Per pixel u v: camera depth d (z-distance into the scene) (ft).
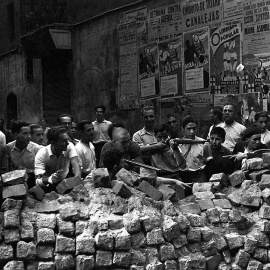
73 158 23.97
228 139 33.22
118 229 19.74
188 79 52.29
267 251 21.27
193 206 21.35
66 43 72.28
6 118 89.56
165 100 55.47
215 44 49.19
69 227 19.56
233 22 47.39
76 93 72.28
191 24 52.06
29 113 82.33
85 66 69.92
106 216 19.93
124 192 20.42
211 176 25.04
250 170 22.61
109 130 27.84
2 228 19.21
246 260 20.90
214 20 49.37
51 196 20.34
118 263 19.33
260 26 44.96
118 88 63.00
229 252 21.01
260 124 31.32
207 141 27.76
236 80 46.93
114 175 21.80
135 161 24.72
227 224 21.33
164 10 55.52
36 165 23.71
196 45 51.34
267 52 44.37
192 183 24.63
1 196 19.88
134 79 60.34
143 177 21.13
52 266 19.17
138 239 19.75
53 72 76.59
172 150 26.86
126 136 25.03
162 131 28.60
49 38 71.92
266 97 44.01
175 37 54.08
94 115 68.28
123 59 62.03
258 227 21.44
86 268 19.10
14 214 19.17
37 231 19.36
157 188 21.43
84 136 28.17
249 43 45.85
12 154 27.86
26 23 78.84
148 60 57.93
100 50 66.54
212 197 21.86
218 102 48.80
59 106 75.92
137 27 59.57
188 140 27.27
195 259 20.27
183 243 20.26
